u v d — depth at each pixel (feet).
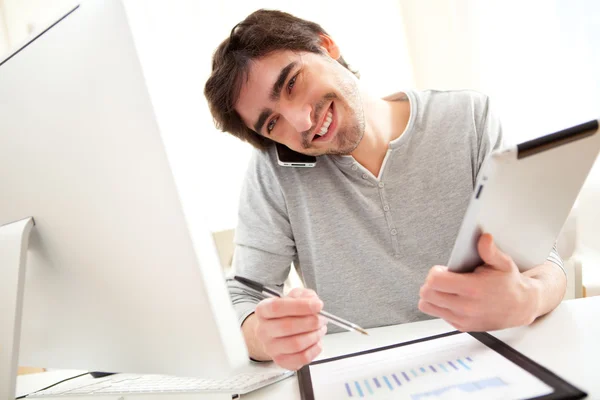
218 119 3.46
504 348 1.74
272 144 3.64
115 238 1.38
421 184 3.32
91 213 1.40
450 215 3.26
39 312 1.80
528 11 5.14
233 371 1.31
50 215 1.55
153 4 6.70
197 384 1.90
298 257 3.69
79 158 1.36
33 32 1.38
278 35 2.98
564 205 1.71
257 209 3.70
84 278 1.55
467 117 3.39
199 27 6.80
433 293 1.76
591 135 1.41
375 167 3.53
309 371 1.94
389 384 1.63
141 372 1.59
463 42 6.24
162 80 1.21
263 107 3.05
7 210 1.70
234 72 2.99
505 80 5.57
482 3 5.81
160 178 1.21
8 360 1.63
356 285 3.39
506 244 1.70
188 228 1.21
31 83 1.41
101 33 1.22
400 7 7.00
